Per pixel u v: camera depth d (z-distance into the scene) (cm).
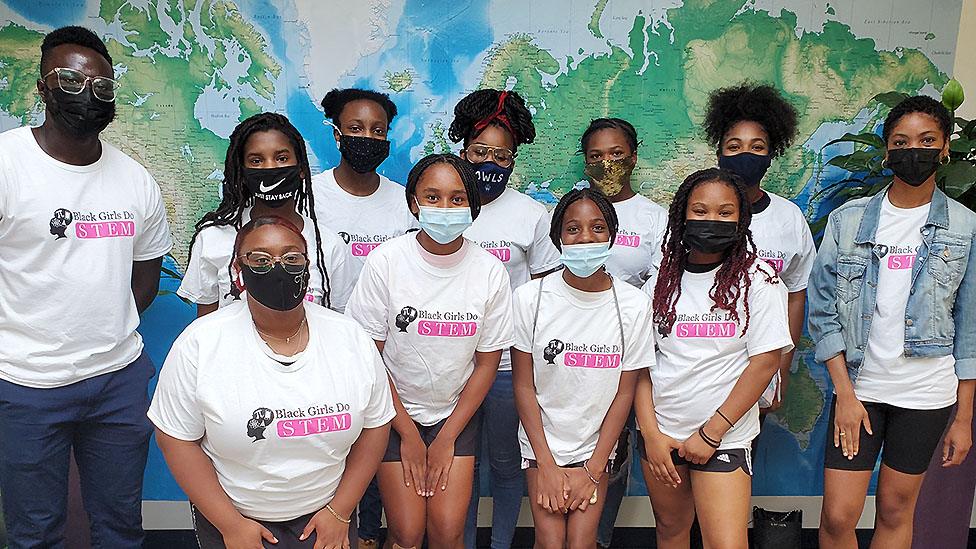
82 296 174
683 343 181
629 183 237
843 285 196
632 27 242
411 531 183
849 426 193
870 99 247
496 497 221
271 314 141
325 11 239
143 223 188
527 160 251
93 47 170
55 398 175
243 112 244
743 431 181
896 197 190
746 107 217
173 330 254
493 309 184
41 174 170
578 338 184
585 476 186
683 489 191
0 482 181
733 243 175
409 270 182
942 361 188
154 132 244
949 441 194
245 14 238
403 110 246
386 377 156
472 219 177
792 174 253
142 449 195
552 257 223
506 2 240
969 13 243
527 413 191
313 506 150
